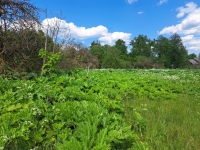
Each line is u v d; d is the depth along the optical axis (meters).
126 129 3.69
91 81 8.71
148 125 4.69
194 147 3.84
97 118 3.83
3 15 9.08
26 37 9.56
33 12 9.77
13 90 5.95
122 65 58.06
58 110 4.30
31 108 4.18
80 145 3.05
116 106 5.14
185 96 8.92
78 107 4.60
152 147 3.74
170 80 14.54
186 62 87.81
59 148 3.05
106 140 3.24
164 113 5.79
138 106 6.54
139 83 10.46
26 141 3.38
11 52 9.27
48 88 6.26
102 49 79.44
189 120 5.22
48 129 3.88
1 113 4.19
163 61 81.00
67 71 10.50
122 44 112.19
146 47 102.62
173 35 88.00
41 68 9.57
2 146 2.97
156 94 8.60
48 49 10.30
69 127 4.04
